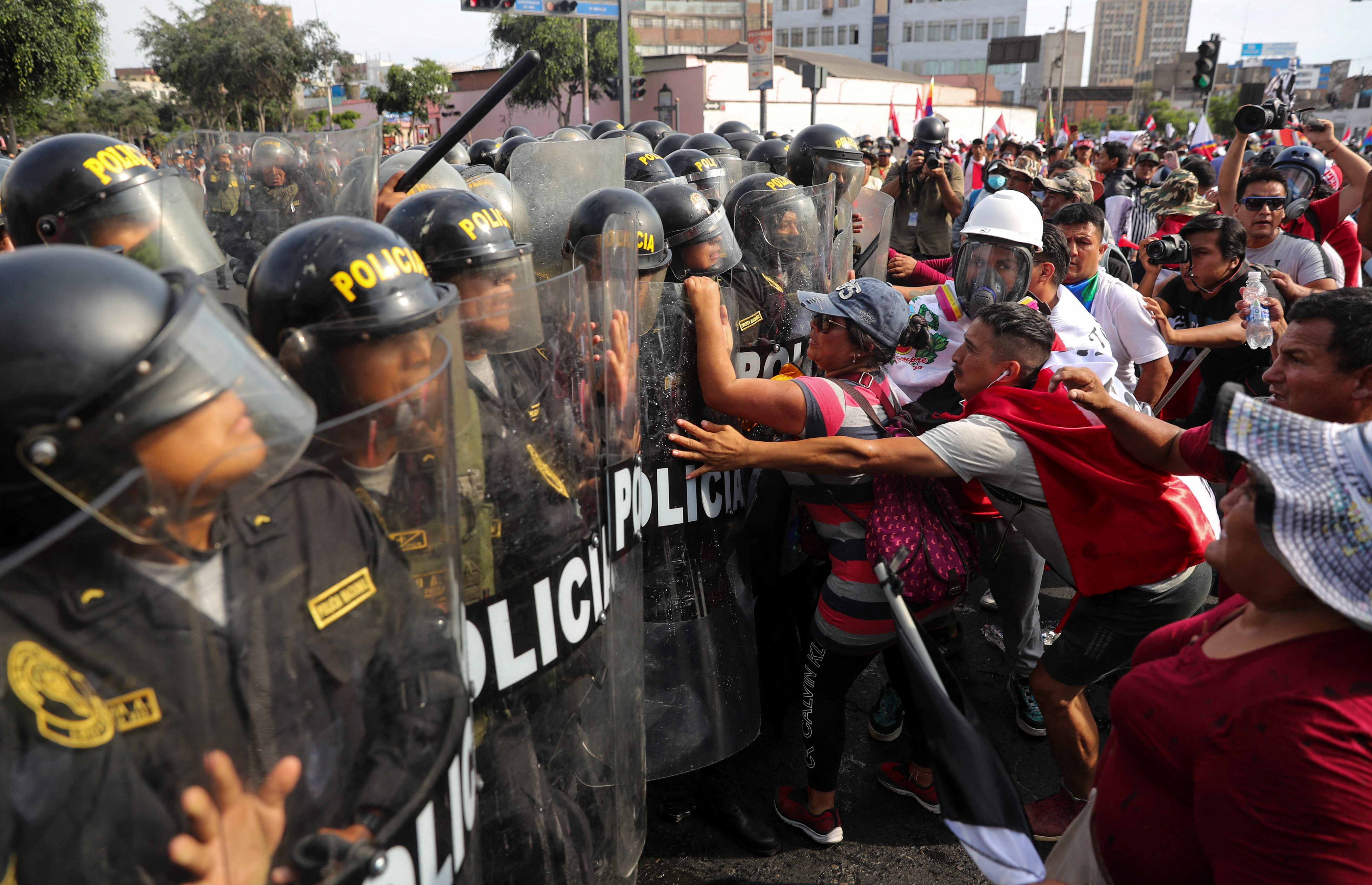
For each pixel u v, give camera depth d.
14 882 0.82
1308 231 5.40
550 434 1.53
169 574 0.84
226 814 0.89
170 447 0.82
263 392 0.91
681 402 2.30
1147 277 4.84
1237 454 1.04
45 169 1.81
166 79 30.08
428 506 1.11
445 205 1.81
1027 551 2.92
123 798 0.84
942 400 3.05
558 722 1.59
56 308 0.81
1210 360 4.07
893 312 2.42
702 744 2.43
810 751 2.51
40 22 18.02
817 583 3.05
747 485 2.55
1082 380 2.19
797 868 2.49
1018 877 1.35
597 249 2.17
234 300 2.49
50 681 0.81
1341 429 1.01
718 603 2.45
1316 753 1.04
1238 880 1.11
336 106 49.97
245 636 0.90
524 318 1.46
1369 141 16.70
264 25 30.11
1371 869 1.03
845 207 3.51
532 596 1.51
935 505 2.45
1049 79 86.88
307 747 0.95
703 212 2.50
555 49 34.50
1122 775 1.34
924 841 2.59
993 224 3.16
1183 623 1.46
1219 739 1.13
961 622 3.87
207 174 3.27
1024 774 2.91
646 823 2.40
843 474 2.26
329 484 1.01
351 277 1.22
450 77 38.03
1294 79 8.21
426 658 1.11
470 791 1.21
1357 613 0.96
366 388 1.23
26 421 0.78
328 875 0.97
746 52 43.44
